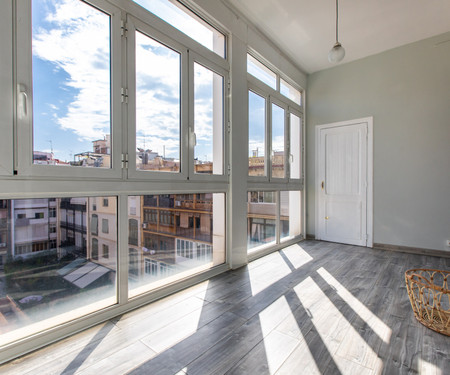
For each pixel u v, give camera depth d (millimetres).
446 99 3596
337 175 4484
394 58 3953
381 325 1847
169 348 1577
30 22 1547
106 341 1638
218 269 2889
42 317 1660
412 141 3830
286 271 2986
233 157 3064
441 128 3631
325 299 2262
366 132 4195
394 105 3963
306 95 4777
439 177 3648
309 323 1870
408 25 3389
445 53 3588
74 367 1406
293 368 1417
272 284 2590
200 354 1525
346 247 4152
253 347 1595
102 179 1880
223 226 3059
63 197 1705
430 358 1496
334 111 4516
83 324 1768
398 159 3936
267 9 3070
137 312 2006
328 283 2627
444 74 3602
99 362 1447
